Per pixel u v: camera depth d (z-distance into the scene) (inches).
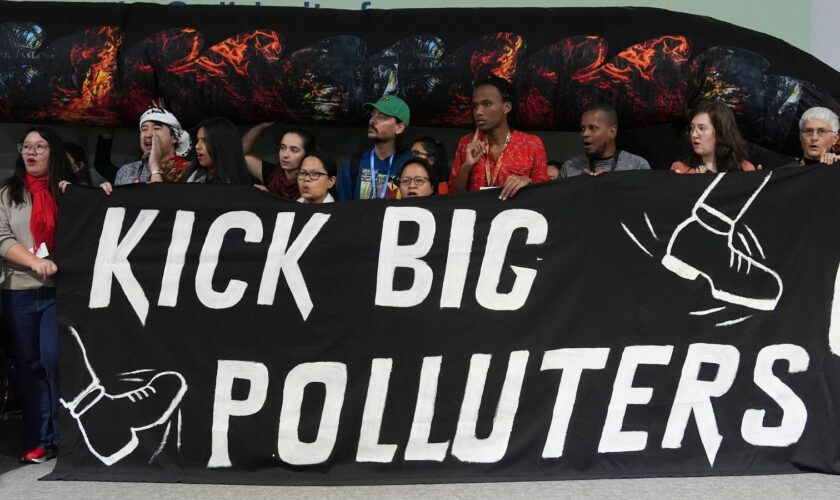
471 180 220.2
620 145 255.0
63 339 192.2
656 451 189.8
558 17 243.8
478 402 188.7
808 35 265.1
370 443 188.7
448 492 179.6
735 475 188.5
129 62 240.8
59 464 190.7
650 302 190.9
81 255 193.2
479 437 188.4
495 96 215.2
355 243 190.7
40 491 181.3
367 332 189.5
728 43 239.1
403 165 209.3
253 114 246.1
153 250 192.5
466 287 190.2
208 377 189.9
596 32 239.5
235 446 189.0
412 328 189.3
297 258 190.9
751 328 191.8
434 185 208.8
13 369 223.5
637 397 189.9
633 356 190.1
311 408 189.2
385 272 190.2
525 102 241.4
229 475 188.5
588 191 191.5
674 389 190.4
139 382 190.7
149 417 190.4
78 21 244.7
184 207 193.5
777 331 191.9
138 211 193.8
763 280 192.2
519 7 253.1
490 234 191.0
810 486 181.2
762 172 193.0
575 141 263.3
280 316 190.1
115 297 192.1
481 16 245.4
